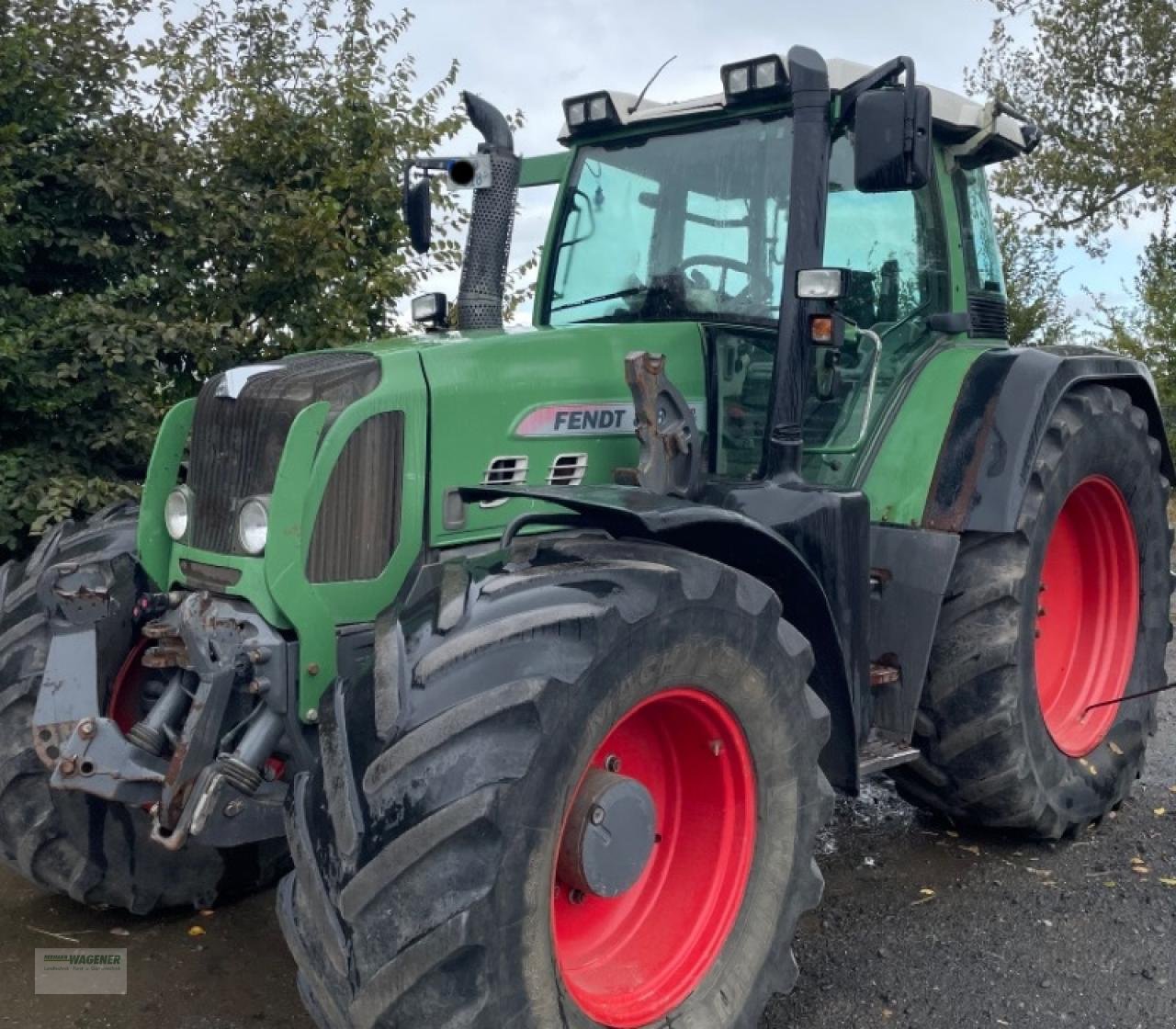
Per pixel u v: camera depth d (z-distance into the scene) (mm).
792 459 3475
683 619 2619
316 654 2869
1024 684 3883
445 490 3090
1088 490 4363
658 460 3301
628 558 2744
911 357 4102
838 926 3566
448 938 2211
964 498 3762
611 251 4117
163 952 3424
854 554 3348
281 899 2543
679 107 3965
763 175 3773
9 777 3254
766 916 2863
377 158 8711
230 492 2982
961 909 3686
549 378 3326
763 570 3111
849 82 3725
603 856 2629
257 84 9109
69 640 3098
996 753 3855
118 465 7547
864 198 3900
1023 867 4012
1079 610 4629
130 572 3477
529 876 2324
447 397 3086
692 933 2828
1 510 6840
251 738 2814
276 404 2938
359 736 2438
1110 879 3910
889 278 4027
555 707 2361
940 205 4180
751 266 3760
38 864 3361
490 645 2412
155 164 7949
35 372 6984
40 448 7195
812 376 3652
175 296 8070
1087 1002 3113
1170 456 4766
